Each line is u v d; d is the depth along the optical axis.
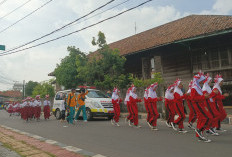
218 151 4.97
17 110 23.17
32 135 7.78
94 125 10.53
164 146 5.63
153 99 8.49
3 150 5.31
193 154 4.78
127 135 7.41
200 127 6.10
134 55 18.86
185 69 15.16
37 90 38.22
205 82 6.27
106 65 17.06
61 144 6.06
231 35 13.05
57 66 21.33
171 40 14.58
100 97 13.50
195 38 13.02
